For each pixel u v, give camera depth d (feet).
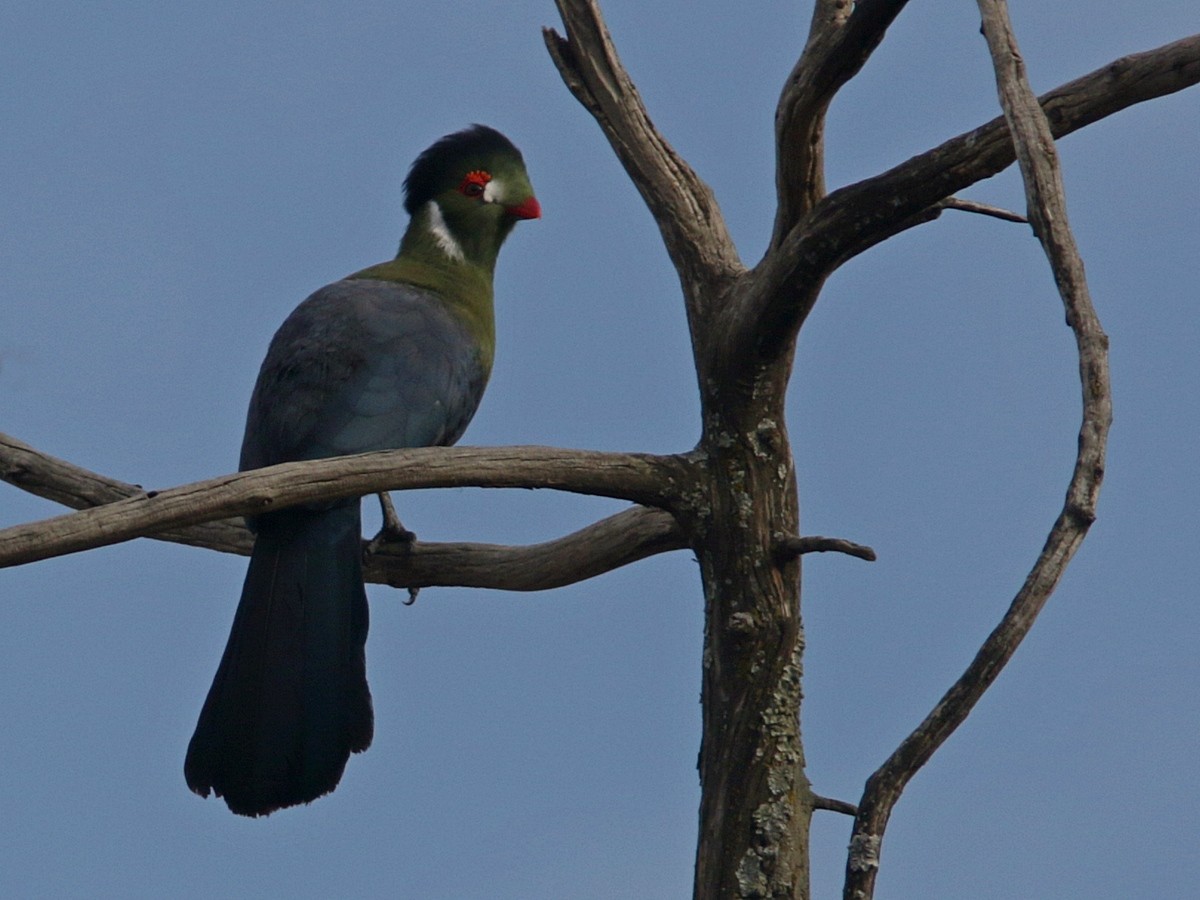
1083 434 17.21
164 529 19.89
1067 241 17.62
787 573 24.32
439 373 31.53
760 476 24.40
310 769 26.58
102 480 29.17
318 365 30.35
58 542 19.11
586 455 23.48
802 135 22.58
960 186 21.90
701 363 24.84
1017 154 18.13
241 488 20.21
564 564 28.71
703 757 24.45
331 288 33.06
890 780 17.84
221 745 26.63
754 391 24.32
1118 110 21.18
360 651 27.76
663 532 27.89
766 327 23.82
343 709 27.20
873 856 17.72
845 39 21.42
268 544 28.07
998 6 18.52
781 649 24.18
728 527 24.26
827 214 22.71
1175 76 20.57
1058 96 21.27
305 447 29.45
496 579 29.58
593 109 26.78
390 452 21.43
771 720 24.00
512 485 22.70
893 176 22.20
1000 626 17.30
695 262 25.58
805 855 23.89
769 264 23.61
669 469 24.35
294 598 27.53
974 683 17.48
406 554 29.91
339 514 28.19
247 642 27.27
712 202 26.20
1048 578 17.16
